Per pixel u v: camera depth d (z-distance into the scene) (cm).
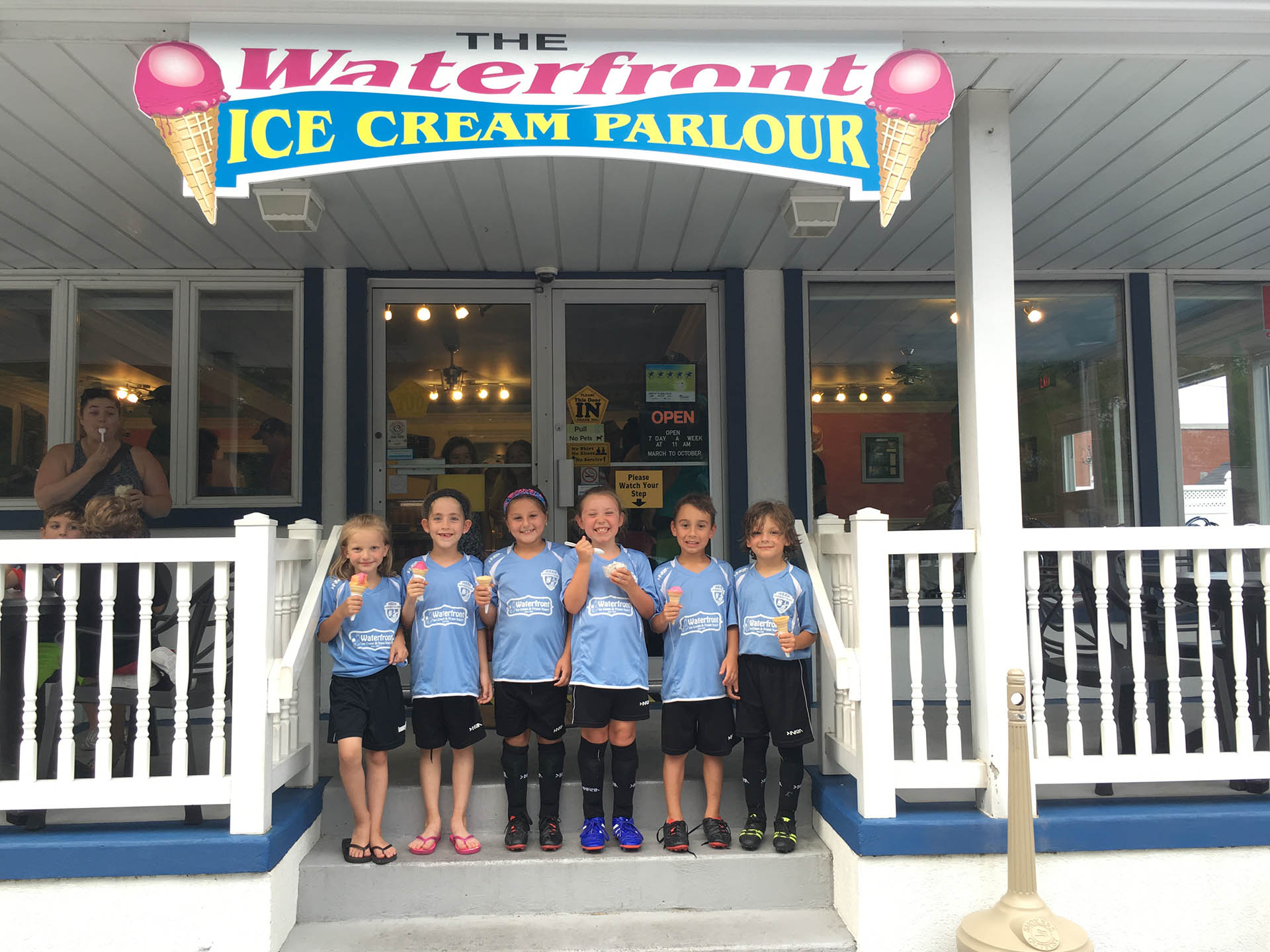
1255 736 355
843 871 319
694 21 304
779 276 552
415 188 415
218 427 534
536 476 545
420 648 335
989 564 320
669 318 553
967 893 305
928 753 409
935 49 316
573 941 304
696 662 338
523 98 305
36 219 449
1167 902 311
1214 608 379
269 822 304
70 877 291
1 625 327
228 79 297
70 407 529
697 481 550
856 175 308
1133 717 369
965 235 339
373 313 542
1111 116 362
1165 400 562
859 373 557
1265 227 488
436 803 339
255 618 302
